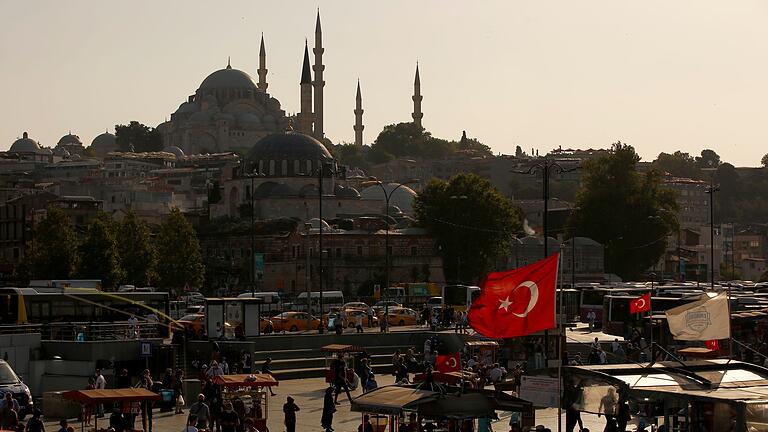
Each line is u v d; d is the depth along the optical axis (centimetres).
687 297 9325
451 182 17575
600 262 18212
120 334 7775
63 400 5922
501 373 6391
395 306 12250
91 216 19750
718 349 6606
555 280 4028
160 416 6081
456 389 4406
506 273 4094
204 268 15975
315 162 19612
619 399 3984
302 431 5591
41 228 14150
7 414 5153
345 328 10438
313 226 17488
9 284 14188
